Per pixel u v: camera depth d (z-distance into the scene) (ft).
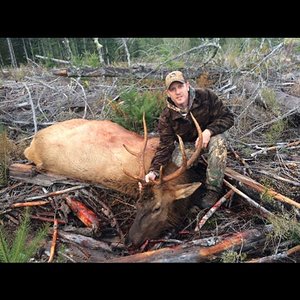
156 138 8.95
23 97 13.60
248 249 6.75
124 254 7.11
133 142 8.70
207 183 7.83
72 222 7.96
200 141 7.11
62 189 8.58
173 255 6.44
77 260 7.00
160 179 7.00
